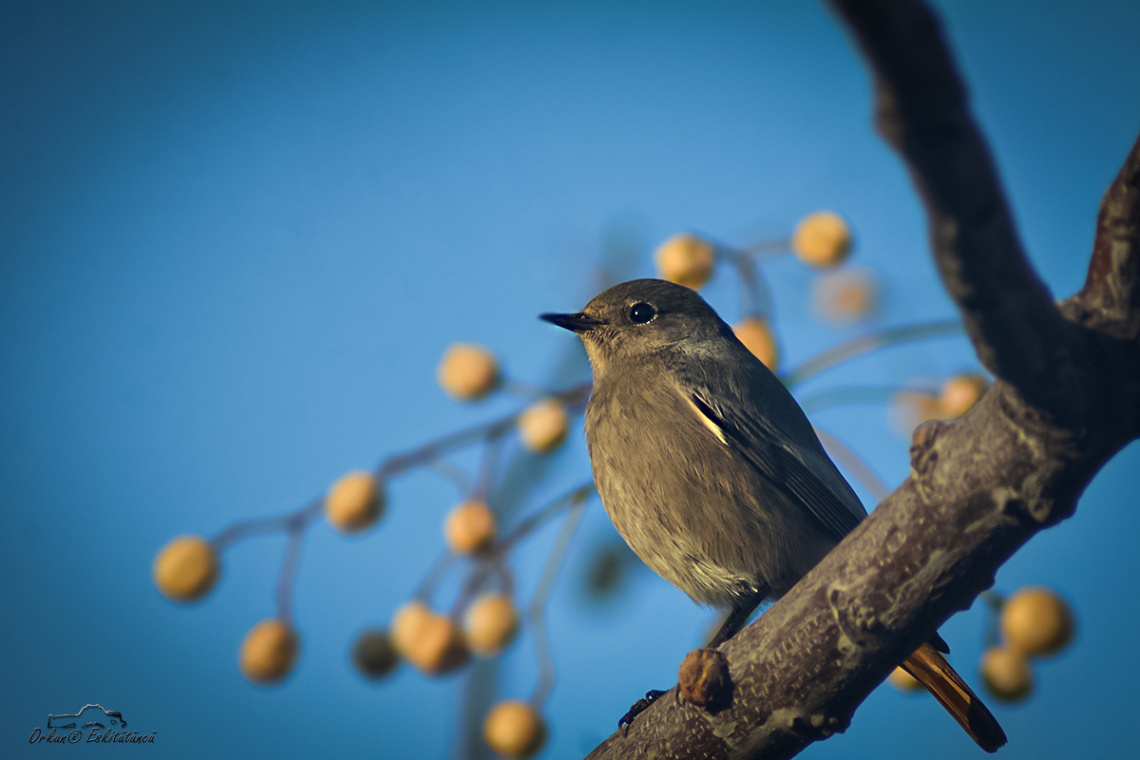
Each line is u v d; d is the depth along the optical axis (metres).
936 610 3.42
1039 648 3.47
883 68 2.69
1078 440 3.41
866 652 3.43
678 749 3.44
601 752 3.45
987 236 3.19
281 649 3.48
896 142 2.89
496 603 3.48
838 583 3.43
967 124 2.81
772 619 3.44
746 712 3.44
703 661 3.44
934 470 3.42
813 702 3.43
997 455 3.41
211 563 3.48
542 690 3.48
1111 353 3.40
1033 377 3.40
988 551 3.42
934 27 2.61
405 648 3.48
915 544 3.42
